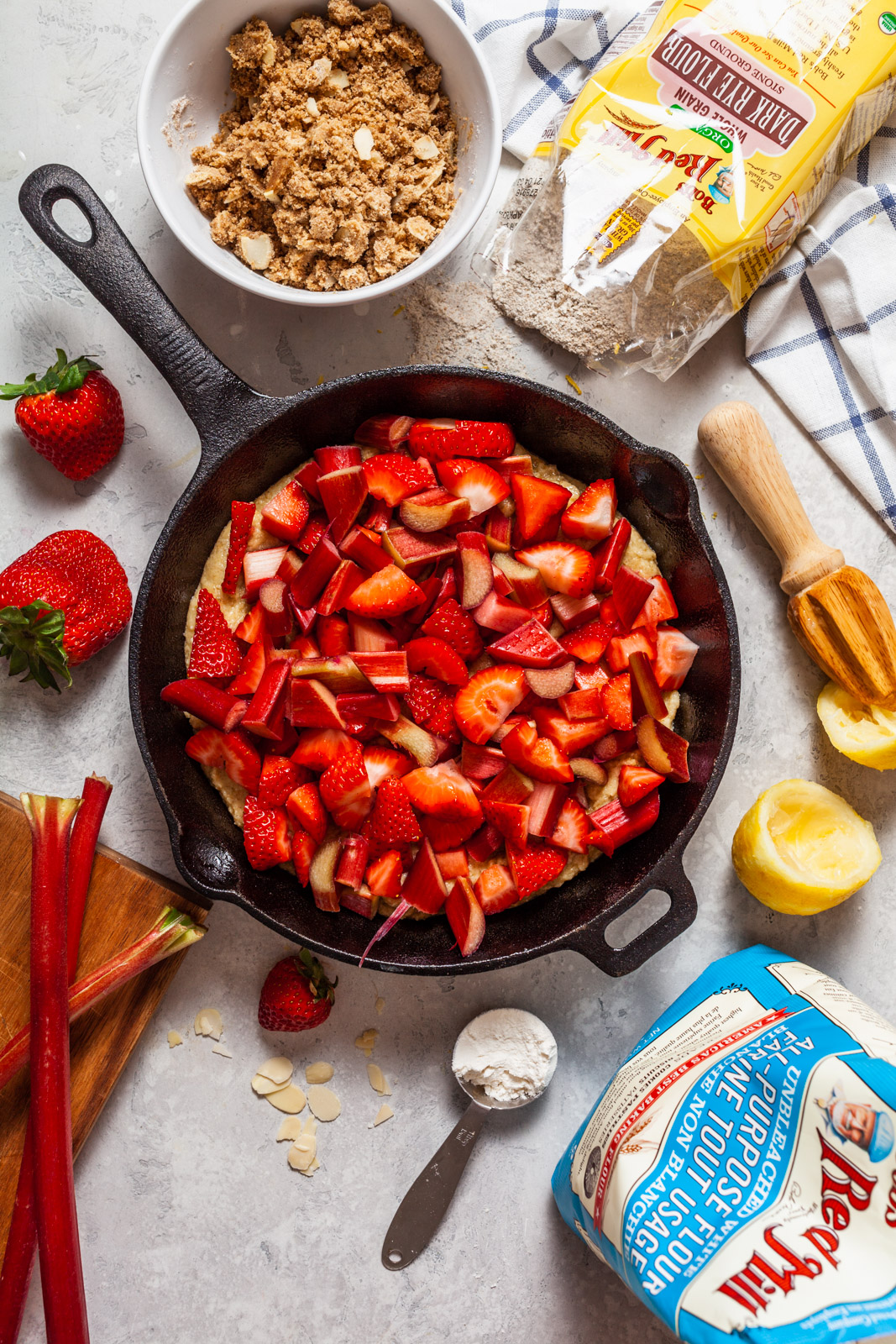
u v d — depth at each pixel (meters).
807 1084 0.62
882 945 0.71
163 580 0.63
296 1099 0.70
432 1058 0.70
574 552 0.66
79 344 0.69
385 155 0.65
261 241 0.65
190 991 0.70
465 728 0.64
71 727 0.70
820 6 0.64
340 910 0.66
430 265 0.63
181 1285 0.70
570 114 0.66
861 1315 0.58
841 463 0.70
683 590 0.67
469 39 0.63
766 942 0.71
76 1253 0.65
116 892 0.68
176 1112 0.70
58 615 0.64
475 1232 0.70
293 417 0.63
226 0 0.63
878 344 0.69
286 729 0.65
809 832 0.70
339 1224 0.70
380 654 0.64
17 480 0.70
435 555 0.65
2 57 0.69
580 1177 0.65
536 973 0.70
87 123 0.69
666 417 0.71
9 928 0.68
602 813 0.66
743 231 0.65
